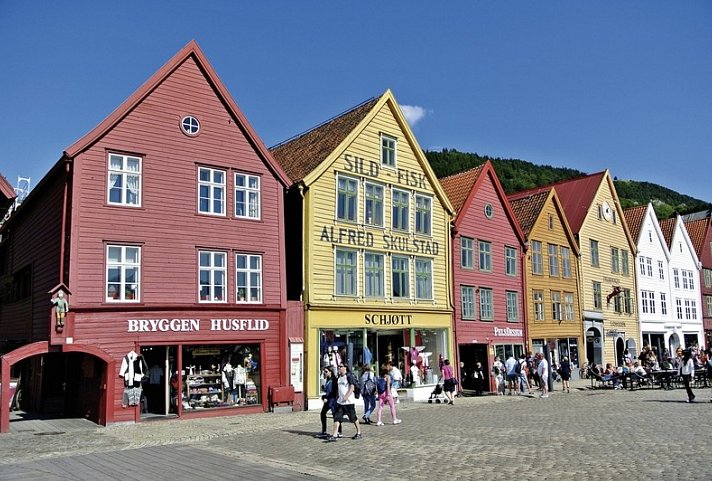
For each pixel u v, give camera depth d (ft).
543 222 136.26
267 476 38.88
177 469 41.57
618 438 49.55
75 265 66.69
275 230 82.58
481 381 108.47
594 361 147.54
